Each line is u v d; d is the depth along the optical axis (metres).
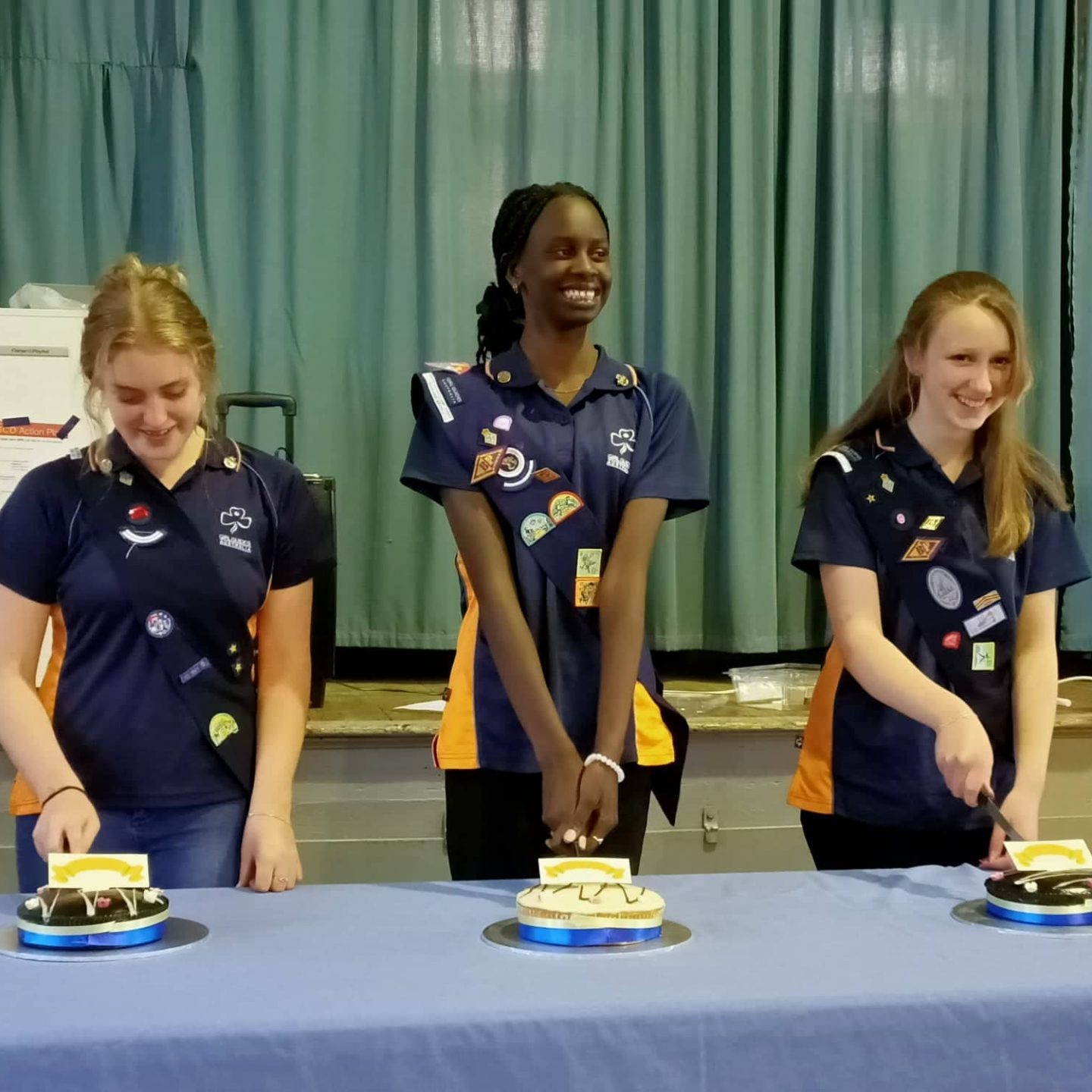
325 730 2.09
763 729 2.19
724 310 2.73
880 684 1.33
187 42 2.60
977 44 2.88
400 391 2.65
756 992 0.84
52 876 1.04
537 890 1.03
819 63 2.80
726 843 2.22
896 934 1.00
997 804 1.39
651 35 2.72
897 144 2.81
